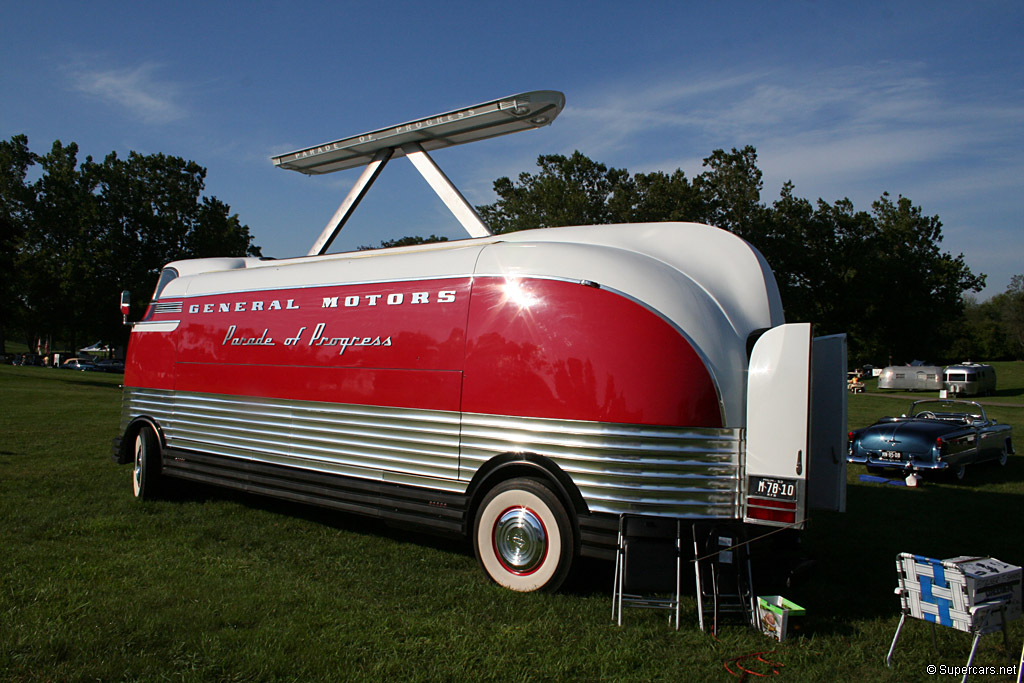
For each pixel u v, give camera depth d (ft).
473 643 13.23
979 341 264.93
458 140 25.53
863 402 105.50
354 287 21.20
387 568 18.24
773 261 157.48
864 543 22.21
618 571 15.17
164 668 11.85
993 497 30.71
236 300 24.71
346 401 20.58
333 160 28.22
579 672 12.26
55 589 15.61
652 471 15.49
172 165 207.82
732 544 14.98
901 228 182.39
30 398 81.51
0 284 147.74
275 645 12.86
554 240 18.97
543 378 16.76
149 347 27.99
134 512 24.29
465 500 17.80
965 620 11.99
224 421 24.26
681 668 12.56
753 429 15.15
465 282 18.67
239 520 23.47
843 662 12.96
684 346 15.76
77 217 195.52
